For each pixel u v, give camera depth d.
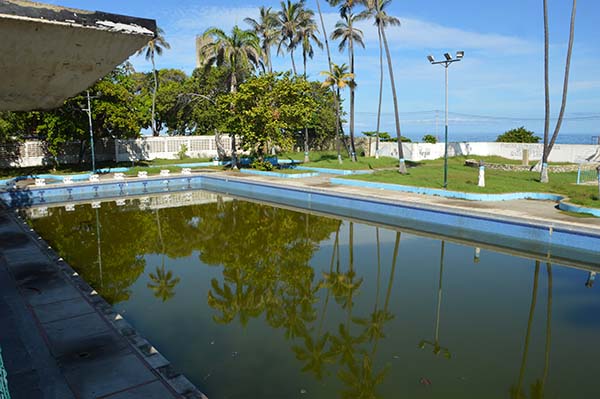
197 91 36.25
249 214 16.02
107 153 31.19
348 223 14.60
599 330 6.59
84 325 5.76
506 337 6.38
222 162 30.11
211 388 4.98
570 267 9.87
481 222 12.50
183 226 14.11
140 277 9.17
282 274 9.46
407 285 8.73
